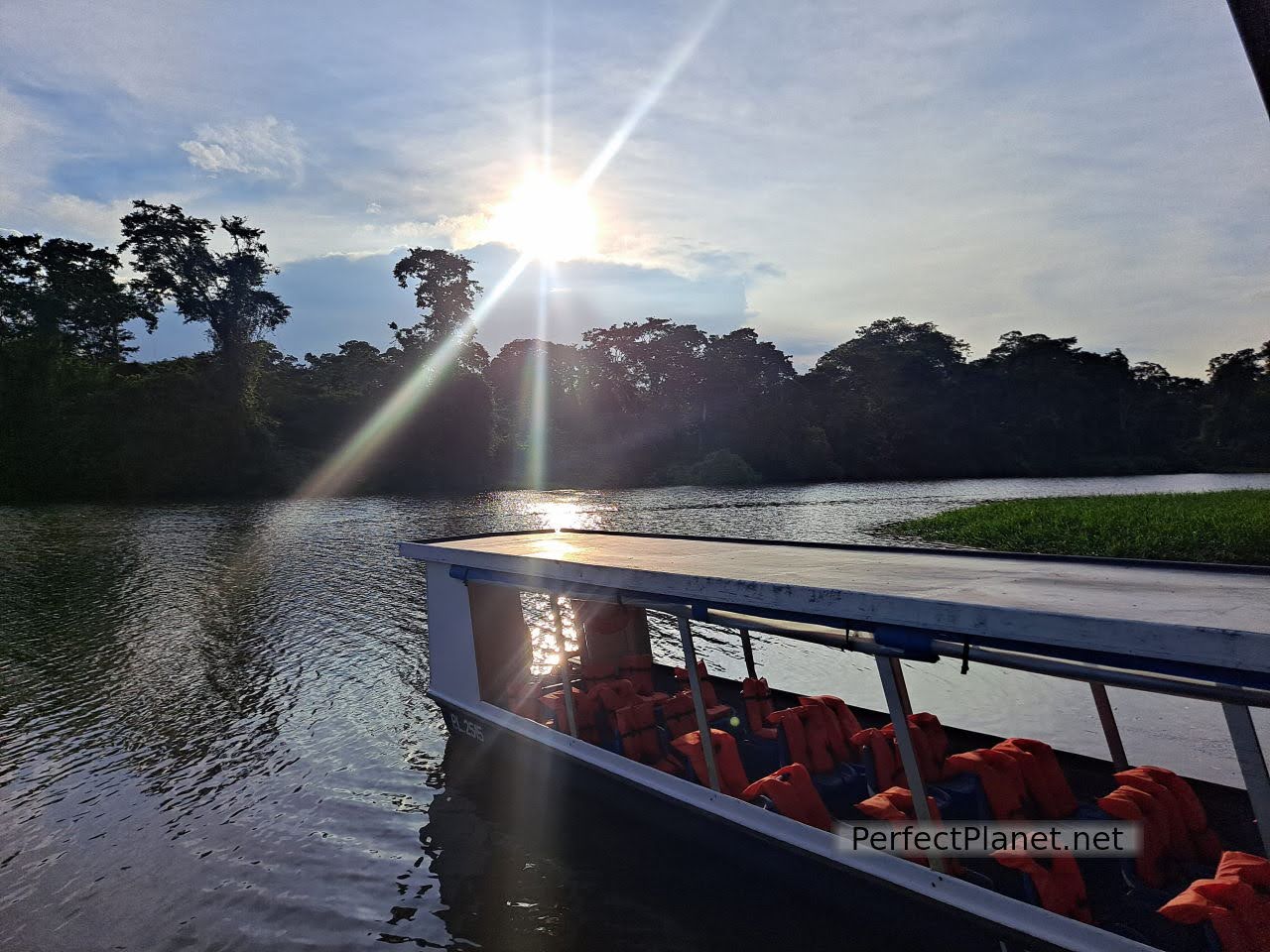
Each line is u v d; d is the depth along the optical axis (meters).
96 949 6.84
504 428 95.06
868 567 7.30
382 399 84.50
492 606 10.20
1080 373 132.38
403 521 44.50
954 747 8.55
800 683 13.56
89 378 74.94
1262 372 136.75
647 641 10.34
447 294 87.62
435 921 7.02
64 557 30.31
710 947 6.39
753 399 110.94
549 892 7.35
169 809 9.42
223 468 72.94
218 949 6.76
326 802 9.46
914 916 5.55
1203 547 25.59
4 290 73.50
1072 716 11.40
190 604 21.00
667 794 7.25
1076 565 6.96
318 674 14.55
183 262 75.25
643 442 104.44
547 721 9.24
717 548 9.53
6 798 9.81
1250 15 4.41
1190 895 4.63
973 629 4.90
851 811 7.00
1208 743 10.23
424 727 11.84
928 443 116.00
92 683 14.29
